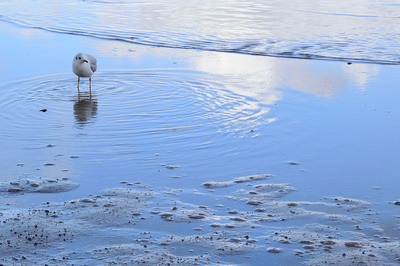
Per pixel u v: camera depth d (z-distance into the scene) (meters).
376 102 13.80
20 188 8.88
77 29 23.52
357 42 20.95
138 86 15.13
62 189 8.88
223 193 8.79
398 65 17.83
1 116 12.59
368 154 10.49
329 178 9.40
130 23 24.70
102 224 7.69
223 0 30.02
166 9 27.83
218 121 12.30
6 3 30.06
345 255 6.81
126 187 8.99
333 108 13.31
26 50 19.48
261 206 8.30
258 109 13.18
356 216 7.95
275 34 22.31
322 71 17.06
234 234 7.41
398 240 7.22
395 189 8.95
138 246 7.09
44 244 7.12
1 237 7.27
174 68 17.22
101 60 18.19
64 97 14.10
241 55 19.23
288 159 10.24
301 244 7.13
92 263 6.66
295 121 12.36
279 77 16.27
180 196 8.66
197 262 6.70
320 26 23.66
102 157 10.29
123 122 12.23
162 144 10.95
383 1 29.38
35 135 11.41
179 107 13.30
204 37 21.94
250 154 10.48
